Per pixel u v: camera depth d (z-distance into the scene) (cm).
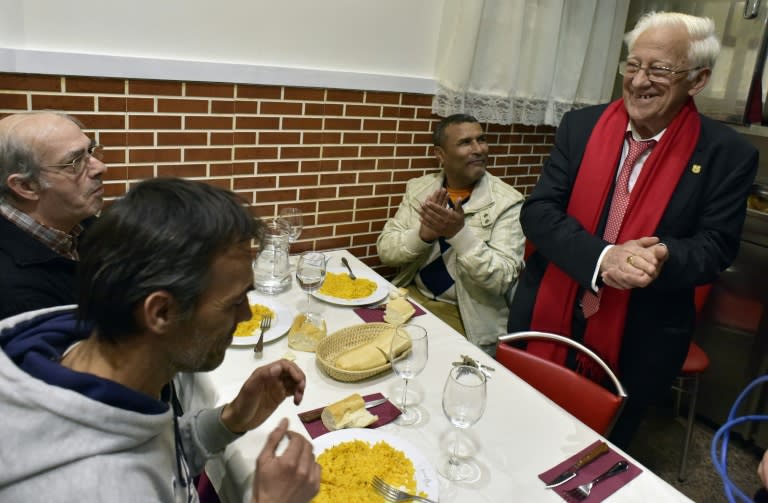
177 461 82
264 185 219
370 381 131
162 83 188
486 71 254
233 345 140
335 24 218
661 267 147
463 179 233
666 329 166
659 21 145
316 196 234
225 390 123
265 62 207
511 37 250
